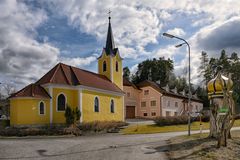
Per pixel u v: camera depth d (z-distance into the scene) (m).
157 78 80.06
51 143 18.56
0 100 58.81
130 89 57.88
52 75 33.69
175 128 31.72
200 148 13.45
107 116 39.62
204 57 78.94
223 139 13.91
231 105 14.19
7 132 25.92
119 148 14.98
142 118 56.56
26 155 13.49
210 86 16.95
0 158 12.80
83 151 14.34
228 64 71.81
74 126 28.98
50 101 31.53
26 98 29.70
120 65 49.00
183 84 84.19
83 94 34.72
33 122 29.62
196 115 38.12
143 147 15.06
